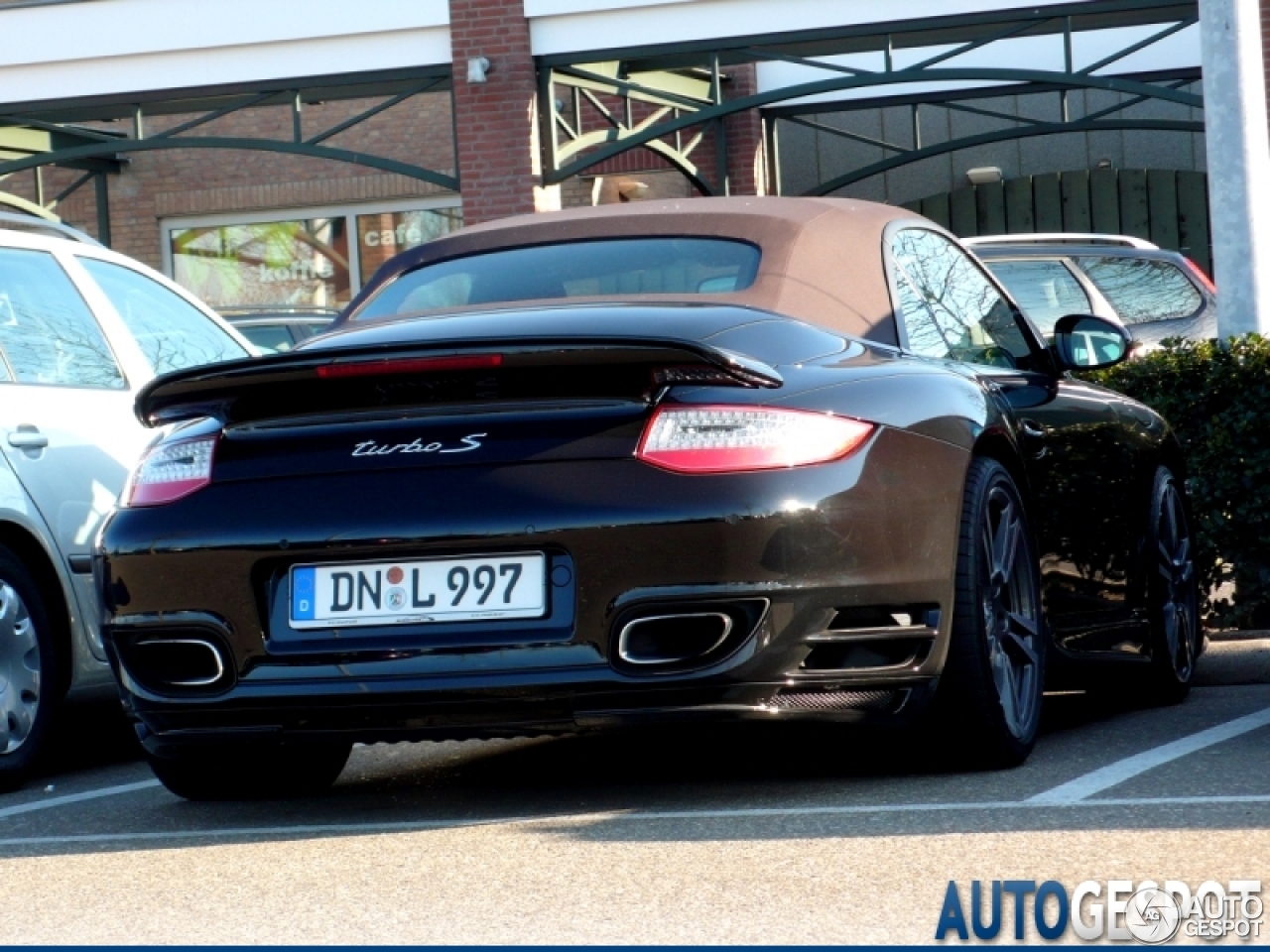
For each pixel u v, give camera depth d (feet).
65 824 20.16
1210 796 17.56
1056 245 50.34
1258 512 31.37
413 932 13.88
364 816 19.40
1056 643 22.49
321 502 17.56
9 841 19.06
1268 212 33.88
